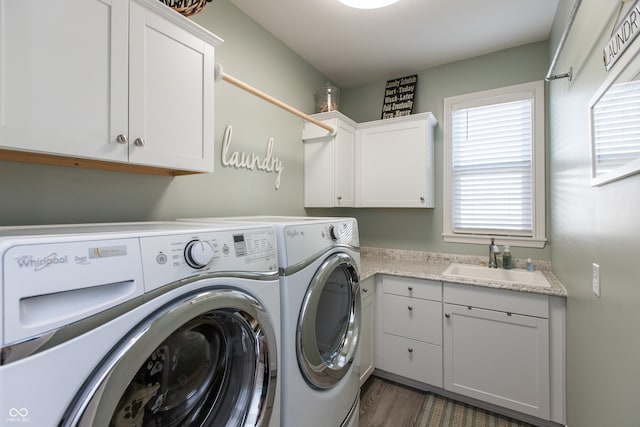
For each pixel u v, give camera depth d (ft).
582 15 4.40
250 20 6.74
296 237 3.88
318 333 4.85
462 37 7.50
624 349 3.11
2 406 1.53
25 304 1.65
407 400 6.82
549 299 5.85
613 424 3.41
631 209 2.93
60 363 1.73
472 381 6.52
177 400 2.79
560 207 6.26
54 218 3.82
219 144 6.00
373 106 9.95
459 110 8.67
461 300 6.64
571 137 5.19
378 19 6.82
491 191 8.27
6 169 3.47
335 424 4.46
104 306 1.95
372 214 9.95
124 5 3.35
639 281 2.77
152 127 3.65
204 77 4.30
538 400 5.90
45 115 2.74
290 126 8.00
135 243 2.18
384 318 7.53
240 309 2.92
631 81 2.80
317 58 8.51
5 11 2.50
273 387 3.31
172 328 2.29
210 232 2.82
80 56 2.98
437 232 8.91
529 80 7.76
